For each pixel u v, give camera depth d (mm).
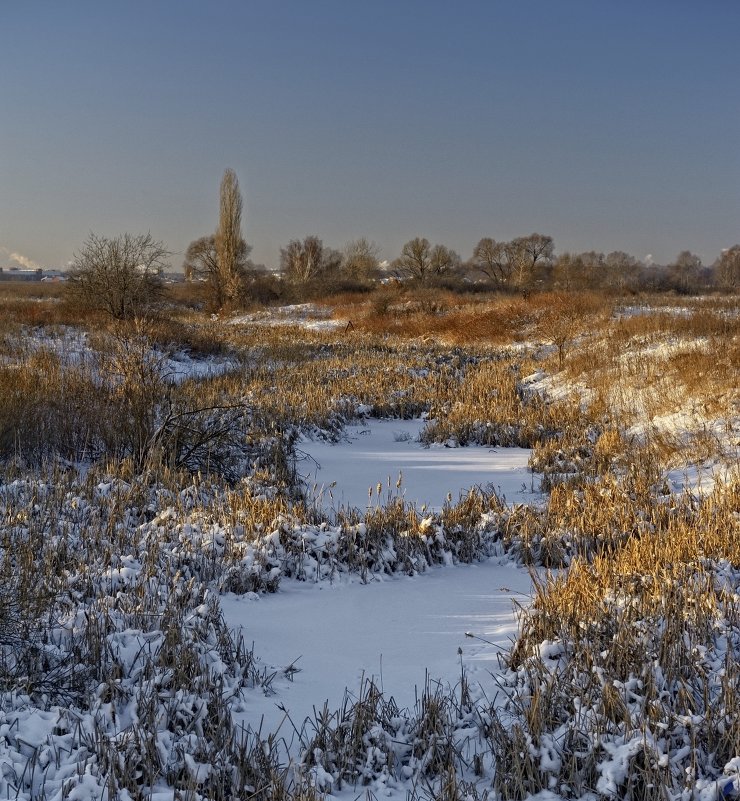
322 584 6445
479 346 27781
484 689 4418
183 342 24359
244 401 14422
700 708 3982
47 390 11422
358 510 8000
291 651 5098
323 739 3867
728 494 7953
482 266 85938
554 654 4570
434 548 7109
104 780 3457
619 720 3900
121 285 27344
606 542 7113
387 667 4812
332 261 74938
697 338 17484
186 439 10242
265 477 9219
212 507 7801
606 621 4793
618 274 73125
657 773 3457
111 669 4402
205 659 4578
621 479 9508
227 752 3727
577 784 3527
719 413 11633
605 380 15734
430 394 16672
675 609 4859
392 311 40281
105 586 5789
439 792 3564
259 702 4363
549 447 11602
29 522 7102
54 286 85062
